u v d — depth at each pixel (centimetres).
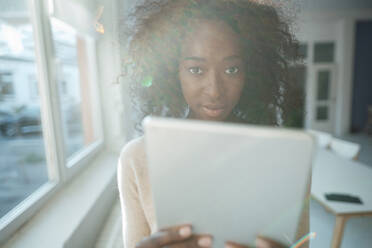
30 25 140
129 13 75
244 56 57
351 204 148
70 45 244
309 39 643
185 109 73
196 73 52
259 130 32
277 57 69
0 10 148
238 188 35
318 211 241
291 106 75
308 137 31
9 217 116
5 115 400
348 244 195
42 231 117
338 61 654
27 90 285
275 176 34
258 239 37
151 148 35
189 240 40
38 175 321
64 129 174
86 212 135
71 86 258
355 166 214
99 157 241
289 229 36
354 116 685
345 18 621
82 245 129
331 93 669
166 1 63
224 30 51
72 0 168
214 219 38
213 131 33
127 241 58
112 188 191
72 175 181
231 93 52
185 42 53
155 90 73
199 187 36
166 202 38
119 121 265
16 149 393
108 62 255
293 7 76
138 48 73
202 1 54
